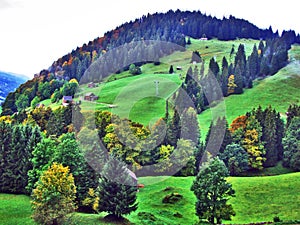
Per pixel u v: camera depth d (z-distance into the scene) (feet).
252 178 251.80
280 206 212.02
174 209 196.13
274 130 315.99
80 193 187.73
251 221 196.34
